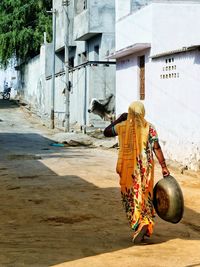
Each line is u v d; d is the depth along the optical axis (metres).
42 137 25.28
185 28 17.59
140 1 22.53
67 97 28.14
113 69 27.03
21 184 11.62
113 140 22.16
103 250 6.32
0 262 5.73
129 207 6.71
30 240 6.83
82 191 10.76
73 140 21.95
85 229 7.55
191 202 9.76
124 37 20.80
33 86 44.75
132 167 6.67
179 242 6.80
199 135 13.59
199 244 6.71
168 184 6.63
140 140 6.68
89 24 27.97
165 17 17.47
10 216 8.46
